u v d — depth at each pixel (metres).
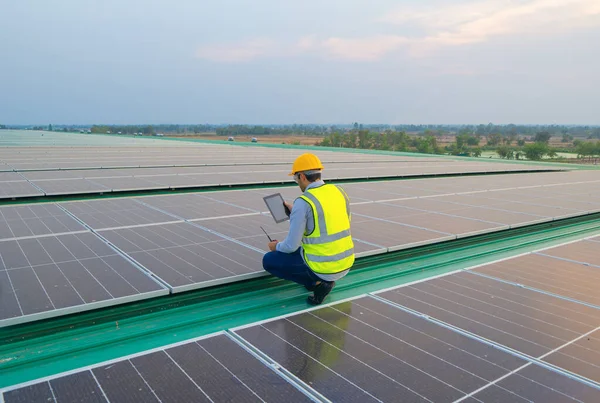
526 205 10.89
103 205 9.70
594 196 12.83
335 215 4.92
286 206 5.58
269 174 16.11
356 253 6.23
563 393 3.33
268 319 4.55
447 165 23.53
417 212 9.63
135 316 4.59
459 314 4.76
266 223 8.15
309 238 4.93
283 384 3.38
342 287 5.71
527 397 3.26
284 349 3.93
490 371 3.62
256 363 3.68
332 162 24.14
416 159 28.39
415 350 3.96
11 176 13.69
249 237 7.09
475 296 5.30
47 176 13.95
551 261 6.83
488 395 3.28
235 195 11.59
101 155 24.19
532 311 4.88
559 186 15.45
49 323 4.12
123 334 4.27
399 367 3.66
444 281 5.82
